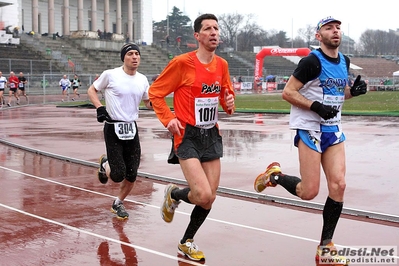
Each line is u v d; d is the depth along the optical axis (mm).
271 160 15680
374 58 138500
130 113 9586
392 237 8391
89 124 28516
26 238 8430
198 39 7340
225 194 11641
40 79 65000
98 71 75812
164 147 18969
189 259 7473
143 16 105062
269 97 61562
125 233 8719
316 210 10156
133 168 9578
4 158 16828
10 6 80000
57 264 7258
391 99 53812
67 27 88875
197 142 7395
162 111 7340
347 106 42281
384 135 21594
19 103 49469
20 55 69125
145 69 82938
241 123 28156
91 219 9586
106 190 12094
